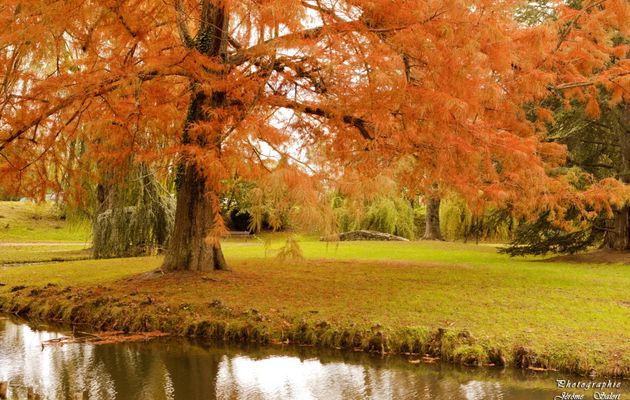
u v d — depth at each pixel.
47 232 37.09
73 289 11.57
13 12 7.36
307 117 10.89
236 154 8.45
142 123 9.30
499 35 7.89
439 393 6.55
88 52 8.95
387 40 8.02
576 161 17.70
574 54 11.84
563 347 7.32
